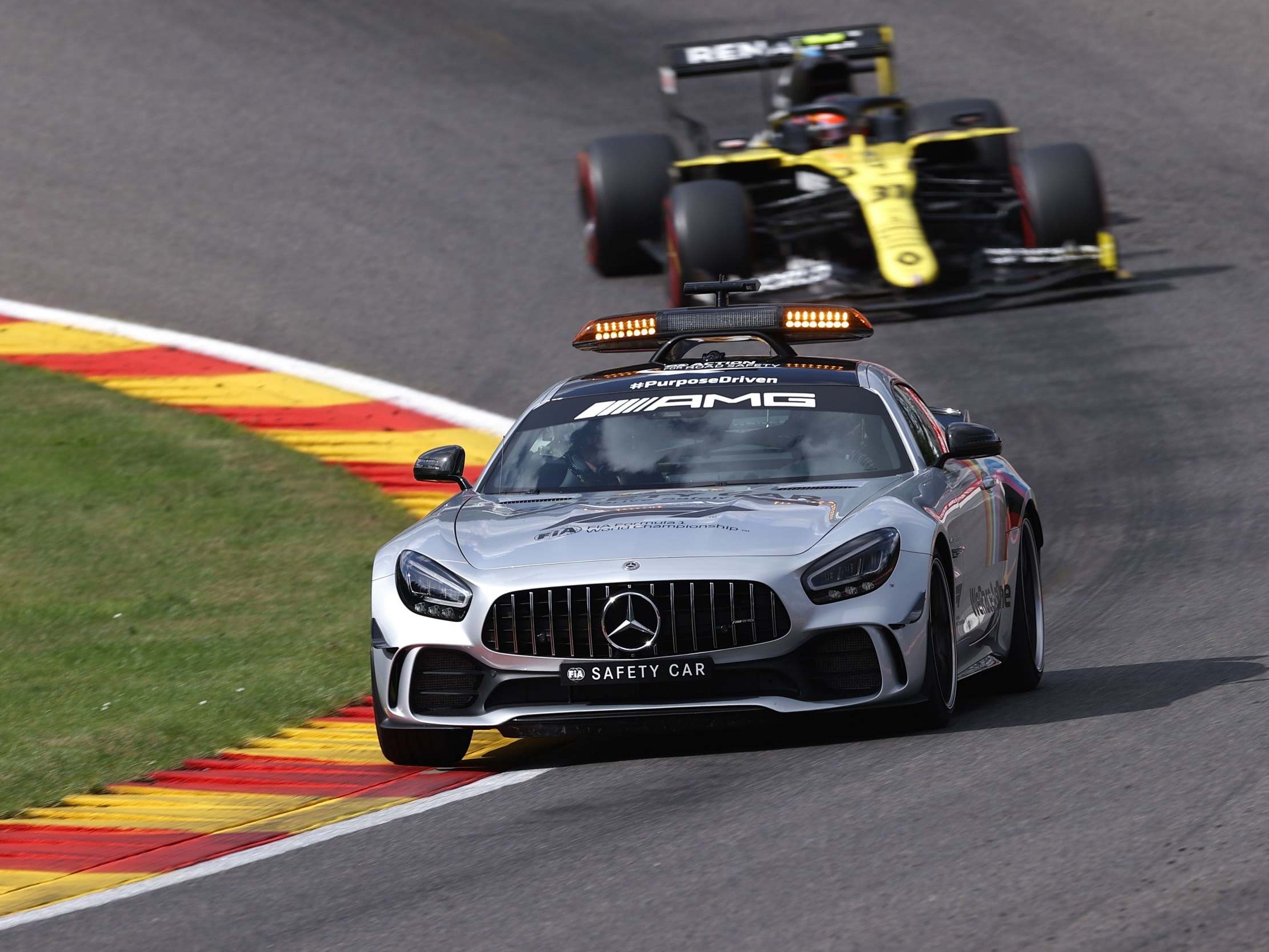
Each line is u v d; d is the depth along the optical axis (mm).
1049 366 52469
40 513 42094
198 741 25875
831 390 26000
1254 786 18234
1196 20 96000
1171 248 66000
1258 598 31688
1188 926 14344
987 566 25297
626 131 83125
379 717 22969
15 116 85938
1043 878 15828
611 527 22453
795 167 58750
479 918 16234
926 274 54031
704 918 15562
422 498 43406
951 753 21094
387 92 89188
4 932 17172
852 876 16406
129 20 99625
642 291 61875
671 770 21859
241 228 71562
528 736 21969
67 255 68688
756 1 102562
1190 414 47156
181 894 18016
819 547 21844
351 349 57438
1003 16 98062
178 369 55469
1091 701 24234
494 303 61750
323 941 15977
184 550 39469
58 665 31328
